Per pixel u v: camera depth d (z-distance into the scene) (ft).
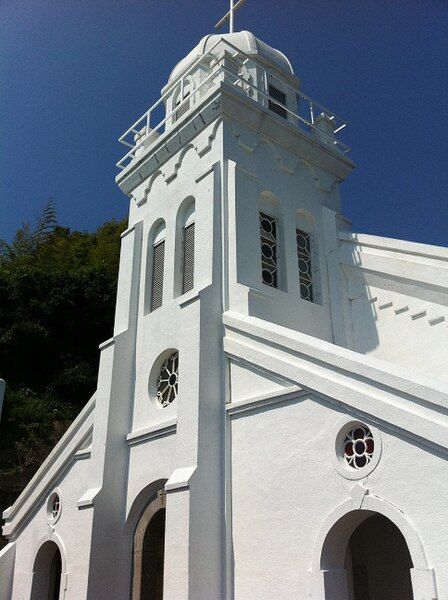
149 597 38.17
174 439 39.09
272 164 48.55
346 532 28.27
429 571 23.29
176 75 59.82
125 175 55.36
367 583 40.11
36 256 135.03
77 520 41.29
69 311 102.94
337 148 55.98
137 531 39.93
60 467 48.83
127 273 50.34
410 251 42.86
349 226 51.08
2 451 78.18
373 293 44.80
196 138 48.34
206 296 39.22
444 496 23.84
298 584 28.37
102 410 43.98
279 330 34.50
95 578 38.04
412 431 25.22
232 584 31.65
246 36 58.44
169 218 48.78
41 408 87.35
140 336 46.91
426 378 26.20
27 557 49.60
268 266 45.47
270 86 57.57
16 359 95.71
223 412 36.11
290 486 30.40
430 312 40.60
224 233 42.63
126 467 42.45
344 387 28.81
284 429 31.89
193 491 32.76
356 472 27.35
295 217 48.67
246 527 32.07
